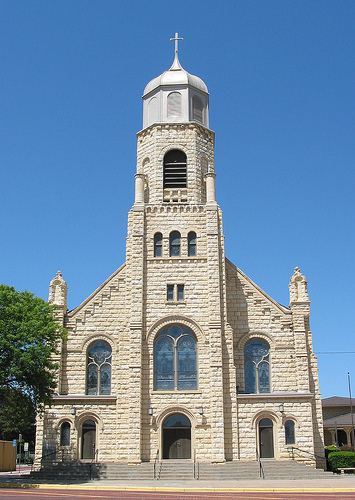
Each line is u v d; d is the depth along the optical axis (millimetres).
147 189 50094
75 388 44688
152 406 42375
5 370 37188
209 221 46688
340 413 79750
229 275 47406
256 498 27062
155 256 46594
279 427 42344
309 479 39156
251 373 45250
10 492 30453
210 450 41156
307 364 44594
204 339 43844
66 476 39688
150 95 53094
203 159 50844
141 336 43625
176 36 55469
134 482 37500
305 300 46125
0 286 40594
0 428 75688
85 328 46188
